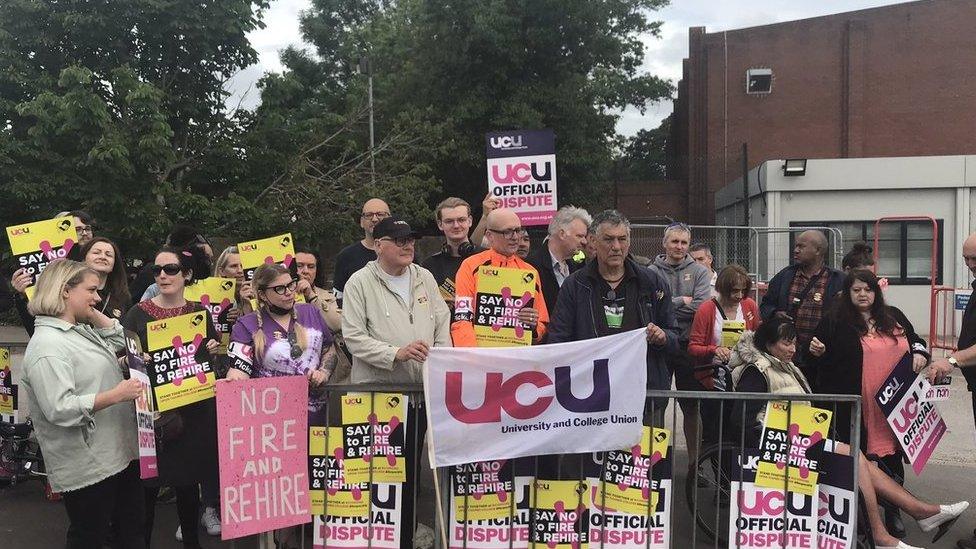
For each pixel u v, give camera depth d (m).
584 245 4.92
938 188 16.41
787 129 26.23
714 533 4.89
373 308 4.12
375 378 4.19
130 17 15.45
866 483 4.53
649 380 4.37
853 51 25.30
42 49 15.26
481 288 4.25
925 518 4.71
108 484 3.59
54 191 13.97
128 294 4.89
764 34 26.33
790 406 4.06
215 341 4.34
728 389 5.07
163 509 5.50
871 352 4.91
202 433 4.02
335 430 3.94
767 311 6.05
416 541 4.52
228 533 3.67
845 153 25.59
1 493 5.70
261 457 3.75
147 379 3.66
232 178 17.83
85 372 3.47
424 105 22.17
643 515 4.07
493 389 3.87
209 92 17.31
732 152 26.77
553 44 21.23
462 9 20.55
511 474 4.03
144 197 14.73
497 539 4.03
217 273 5.52
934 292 12.56
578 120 21.92
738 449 4.14
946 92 24.62
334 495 3.95
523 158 6.92
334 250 19.95
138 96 14.28
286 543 4.50
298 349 4.14
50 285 3.46
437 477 3.84
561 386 3.92
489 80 21.45
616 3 21.69
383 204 5.55
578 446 3.95
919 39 24.80
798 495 4.09
